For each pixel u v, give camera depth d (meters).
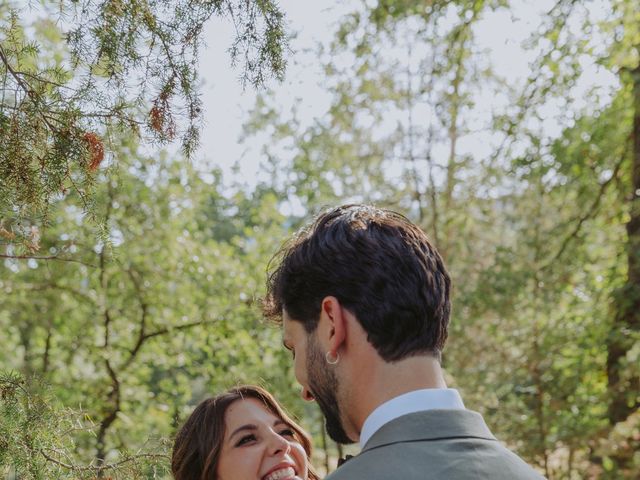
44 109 1.86
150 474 2.57
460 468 0.94
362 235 1.07
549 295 6.86
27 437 2.12
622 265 6.75
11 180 1.86
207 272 7.63
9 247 2.21
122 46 1.86
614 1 6.35
